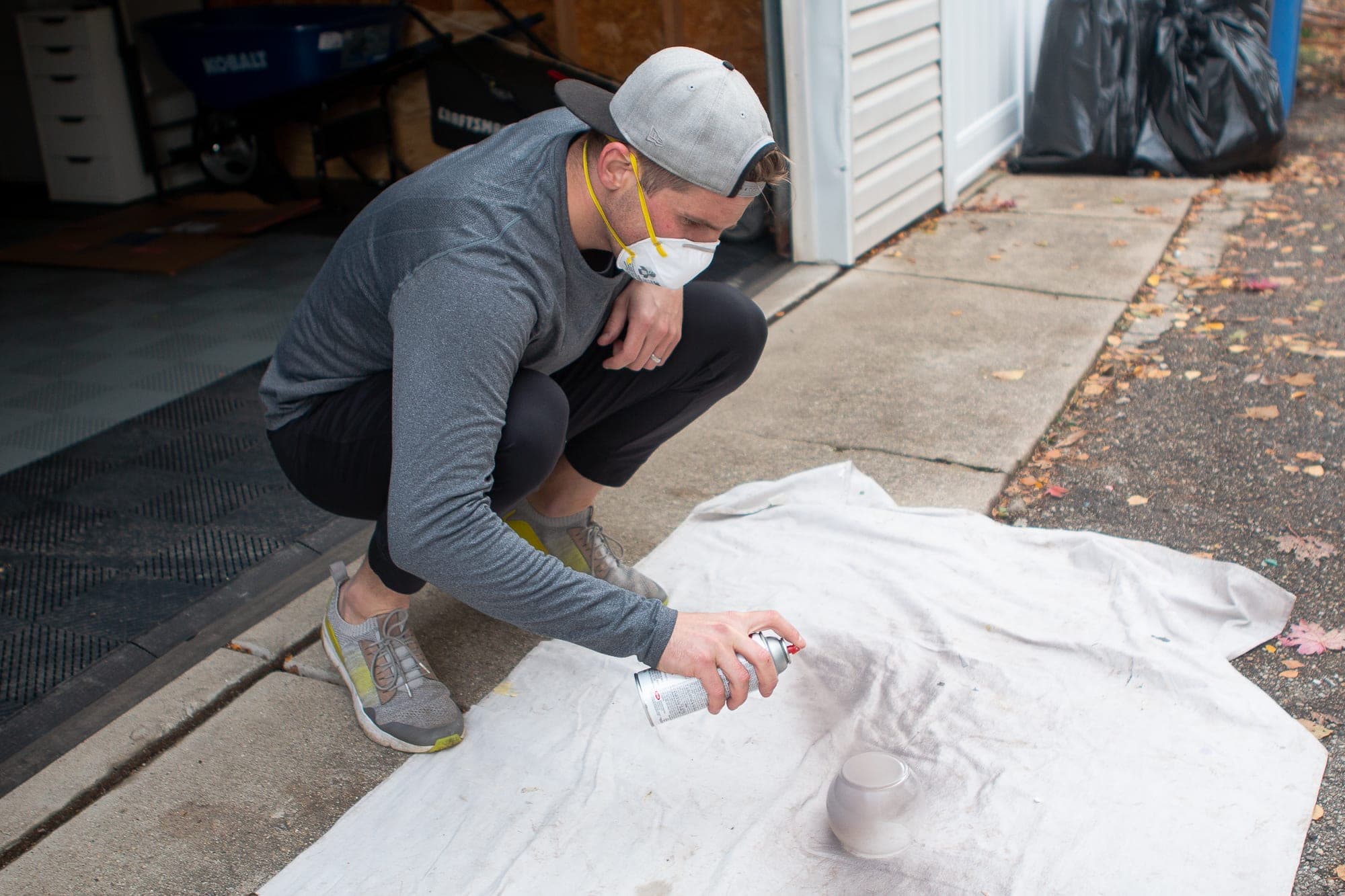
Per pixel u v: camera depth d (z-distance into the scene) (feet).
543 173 4.93
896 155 14.52
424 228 4.83
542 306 4.97
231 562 8.09
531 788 5.69
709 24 15.19
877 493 8.27
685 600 7.21
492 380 4.69
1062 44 17.06
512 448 5.35
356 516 6.20
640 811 5.49
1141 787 5.37
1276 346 10.93
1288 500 8.16
